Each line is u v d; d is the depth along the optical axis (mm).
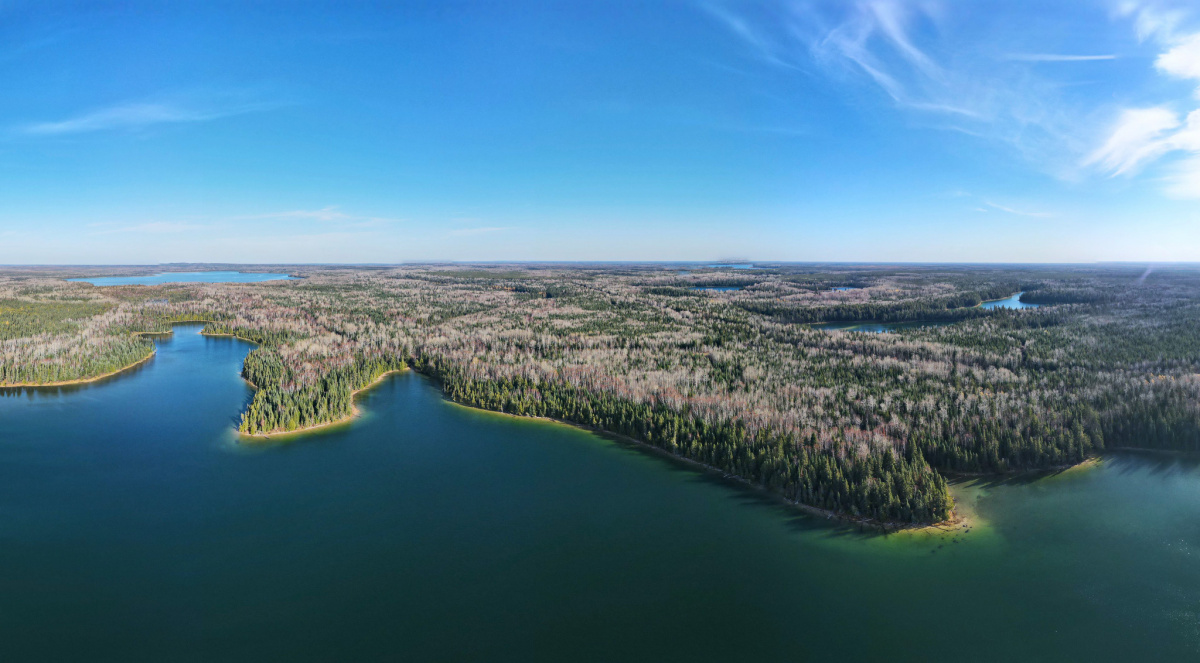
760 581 70125
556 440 115812
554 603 66188
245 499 91000
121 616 62906
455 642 59938
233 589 68188
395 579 70562
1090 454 103125
